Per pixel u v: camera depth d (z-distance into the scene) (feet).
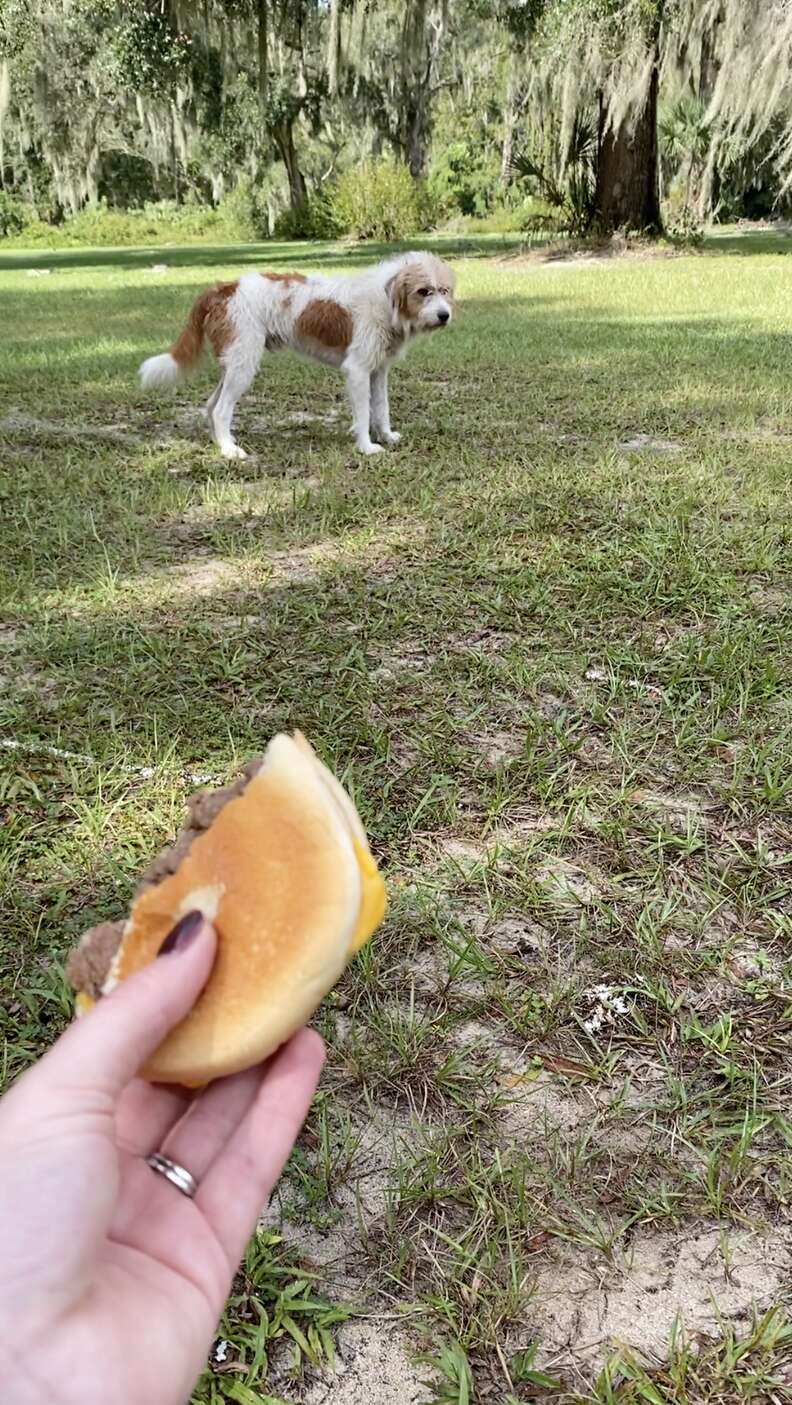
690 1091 5.73
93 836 7.88
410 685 10.31
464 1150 5.36
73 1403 2.43
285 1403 4.23
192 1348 2.77
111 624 11.84
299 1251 4.86
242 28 64.95
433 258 19.45
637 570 13.24
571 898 7.18
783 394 23.67
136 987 2.63
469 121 118.32
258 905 2.66
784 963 6.64
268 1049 2.60
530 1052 6.00
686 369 27.07
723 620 11.45
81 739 9.30
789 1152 5.33
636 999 6.39
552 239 71.05
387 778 8.66
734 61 54.49
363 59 75.46
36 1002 6.31
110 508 16.31
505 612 11.98
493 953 6.71
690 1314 4.57
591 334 33.81
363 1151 5.38
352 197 98.32
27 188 127.13
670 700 9.87
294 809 2.70
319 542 14.74
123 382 27.04
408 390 25.49
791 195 83.92
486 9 64.75
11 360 30.45
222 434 19.76
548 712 9.88
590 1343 4.47
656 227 69.00
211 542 14.85
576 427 21.24
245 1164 3.15
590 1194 5.12
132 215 126.62
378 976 6.51
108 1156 2.60
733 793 8.36
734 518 15.12
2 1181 2.52
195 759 8.99
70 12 64.64
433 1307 4.55
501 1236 4.90
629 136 65.51
